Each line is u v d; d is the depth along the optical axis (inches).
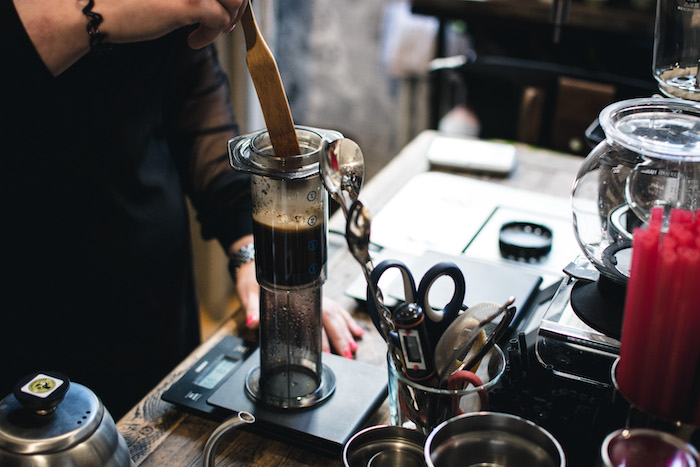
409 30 118.5
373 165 137.5
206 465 27.9
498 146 64.7
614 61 102.0
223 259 92.2
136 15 35.3
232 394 34.7
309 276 31.9
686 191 30.8
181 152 53.0
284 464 31.6
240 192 50.7
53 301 46.0
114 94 43.5
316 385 34.4
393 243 49.2
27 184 42.9
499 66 79.0
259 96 29.9
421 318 26.7
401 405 29.5
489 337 29.2
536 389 32.0
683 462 22.4
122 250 46.4
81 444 25.7
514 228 50.6
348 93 132.8
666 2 34.7
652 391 25.2
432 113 107.7
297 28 129.1
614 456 23.0
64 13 35.4
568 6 52.4
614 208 32.7
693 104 32.6
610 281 33.0
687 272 22.8
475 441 25.6
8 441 25.1
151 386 52.1
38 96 40.4
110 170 44.8
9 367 46.7
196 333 57.2
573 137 76.9
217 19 34.8
